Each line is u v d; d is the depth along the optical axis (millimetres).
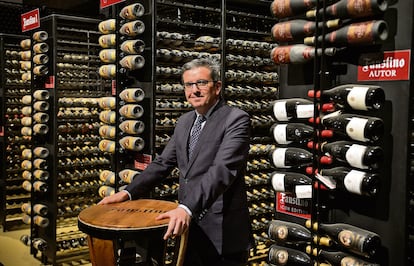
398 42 2025
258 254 4438
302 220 2496
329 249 2309
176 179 3834
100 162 5062
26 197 6176
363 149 2016
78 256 4680
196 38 4090
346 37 2074
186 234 1994
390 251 2100
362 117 2059
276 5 2350
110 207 2188
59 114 4766
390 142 2074
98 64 5168
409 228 2102
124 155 3703
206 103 2178
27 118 4836
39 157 4457
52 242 4336
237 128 2121
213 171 1993
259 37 4371
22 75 5180
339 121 2113
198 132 2287
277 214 2639
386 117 2080
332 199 2328
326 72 2291
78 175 4922
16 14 6266
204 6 4090
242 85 4121
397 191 2062
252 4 4219
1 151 5656
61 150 4867
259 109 4094
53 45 4191
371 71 2127
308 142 2318
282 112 2377
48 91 4344
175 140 2379
